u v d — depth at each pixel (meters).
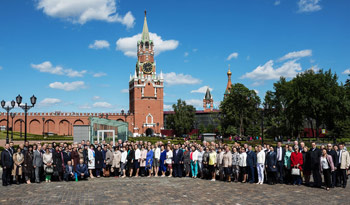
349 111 66.56
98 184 19.50
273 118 85.12
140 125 121.81
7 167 18.80
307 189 17.70
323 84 65.75
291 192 16.78
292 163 18.98
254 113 87.50
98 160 22.84
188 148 23.52
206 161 21.83
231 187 18.44
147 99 123.56
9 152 19.06
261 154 19.88
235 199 14.97
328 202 14.30
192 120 116.94
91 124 37.56
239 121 90.75
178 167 23.42
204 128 121.12
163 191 17.00
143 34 128.50
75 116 111.75
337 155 18.73
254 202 14.33
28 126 106.06
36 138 67.31
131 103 129.62
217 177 22.83
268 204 13.93
